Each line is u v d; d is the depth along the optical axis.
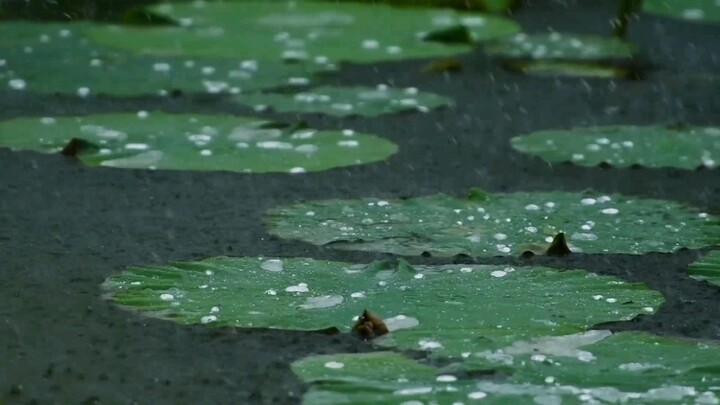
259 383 5.61
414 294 6.42
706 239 7.70
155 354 5.93
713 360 5.55
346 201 8.48
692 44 16.55
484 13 18.44
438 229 7.85
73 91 12.40
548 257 7.39
